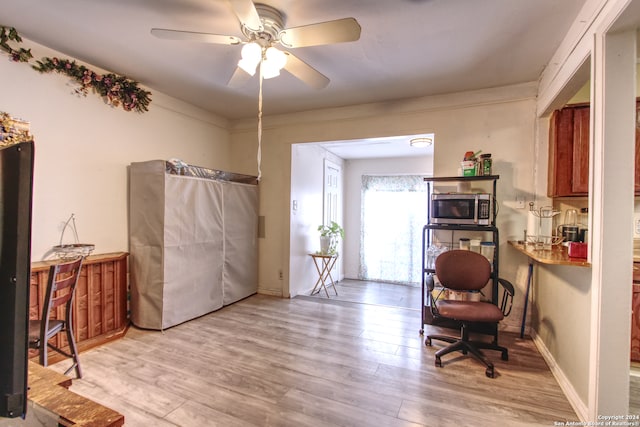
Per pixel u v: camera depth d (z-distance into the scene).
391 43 2.29
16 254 0.62
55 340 2.39
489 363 2.23
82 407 0.78
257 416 1.76
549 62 2.54
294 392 2.00
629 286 1.54
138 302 2.99
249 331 2.98
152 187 2.95
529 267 2.92
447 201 2.95
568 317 2.02
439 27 2.08
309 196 4.65
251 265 4.18
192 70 2.86
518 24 2.02
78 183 2.73
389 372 2.26
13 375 0.63
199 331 2.96
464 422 1.73
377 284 5.42
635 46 1.54
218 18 2.04
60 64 2.54
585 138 2.47
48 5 1.92
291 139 4.13
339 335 2.92
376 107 3.61
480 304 2.46
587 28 1.78
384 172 5.71
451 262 2.69
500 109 3.10
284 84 3.12
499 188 3.09
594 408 1.60
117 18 2.06
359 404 1.88
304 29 1.69
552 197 2.79
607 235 1.57
